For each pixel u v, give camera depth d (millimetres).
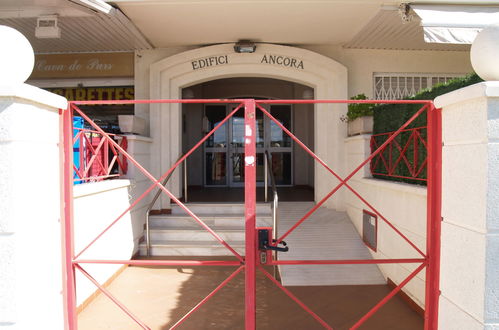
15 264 2266
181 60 7242
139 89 7473
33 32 6395
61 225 2820
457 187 2525
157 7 5473
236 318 4219
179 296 4797
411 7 5125
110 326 4020
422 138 4418
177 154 7434
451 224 2607
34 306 2434
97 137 5434
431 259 2881
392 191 5004
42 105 2551
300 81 7535
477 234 2297
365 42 7074
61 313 2828
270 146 11133
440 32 4902
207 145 11117
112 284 5195
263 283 5227
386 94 7562
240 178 11172
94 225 4742
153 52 7449
